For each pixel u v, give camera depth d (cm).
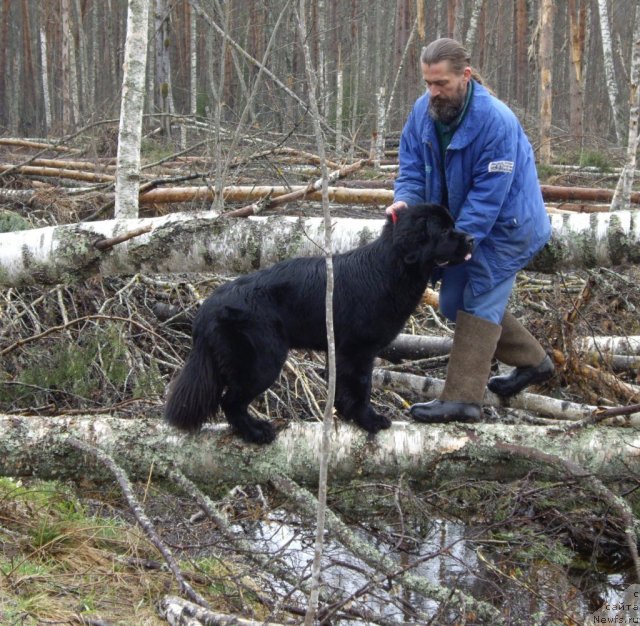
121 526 443
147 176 1005
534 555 472
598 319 714
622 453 428
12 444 420
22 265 562
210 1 1012
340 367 414
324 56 1538
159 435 427
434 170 423
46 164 1127
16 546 397
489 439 425
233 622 332
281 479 414
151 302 714
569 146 1698
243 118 746
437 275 438
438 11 1931
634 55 688
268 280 407
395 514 506
